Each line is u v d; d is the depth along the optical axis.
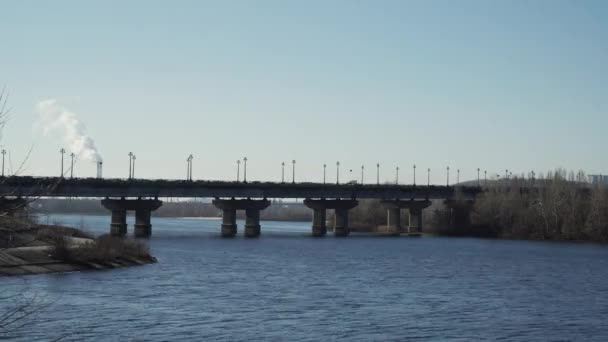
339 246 194.62
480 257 163.12
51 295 82.69
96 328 65.62
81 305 77.19
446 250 184.50
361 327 70.44
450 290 102.00
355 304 85.75
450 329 70.62
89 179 197.62
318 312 79.00
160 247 173.62
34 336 60.88
